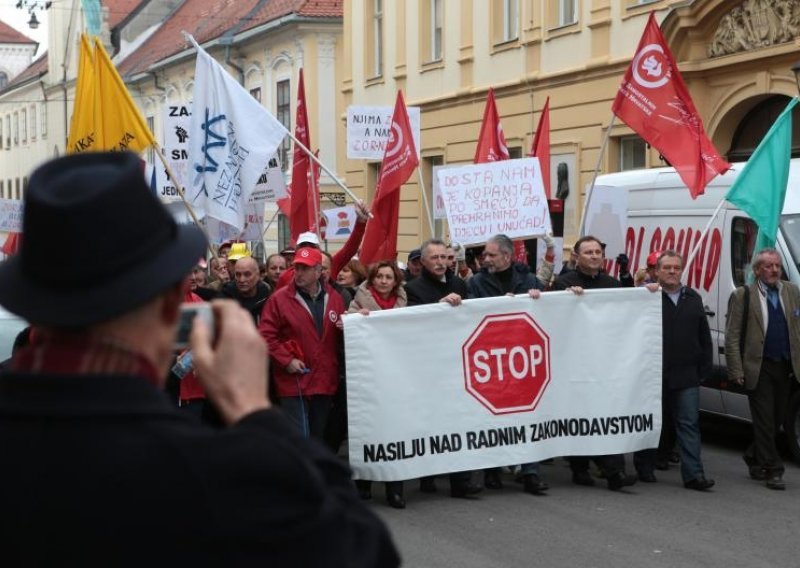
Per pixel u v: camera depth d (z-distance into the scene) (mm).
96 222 1639
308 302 8375
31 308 1650
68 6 60375
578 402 8922
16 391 1683
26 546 1633
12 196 72812
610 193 12586
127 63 51969
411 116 14070
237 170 11211
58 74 61562
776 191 9812
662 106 11008
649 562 6906
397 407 8414
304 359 8297
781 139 9805
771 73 16719
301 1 35375
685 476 9055
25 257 1660
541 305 8805
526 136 22859
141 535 1616
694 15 17922
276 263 11641
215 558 1626
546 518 8070
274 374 8359
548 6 21953
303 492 1679
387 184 11703
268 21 36125
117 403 1665
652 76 11023
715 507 8414
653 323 9039
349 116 14133
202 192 11344
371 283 8914
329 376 8414
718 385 10898
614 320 8992
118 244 1659
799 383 9898
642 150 19719
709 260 11125
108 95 10328
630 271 12438
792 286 9148
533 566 6824
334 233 15719
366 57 30031
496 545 7324
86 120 10398
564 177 21562
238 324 1854
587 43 20703
